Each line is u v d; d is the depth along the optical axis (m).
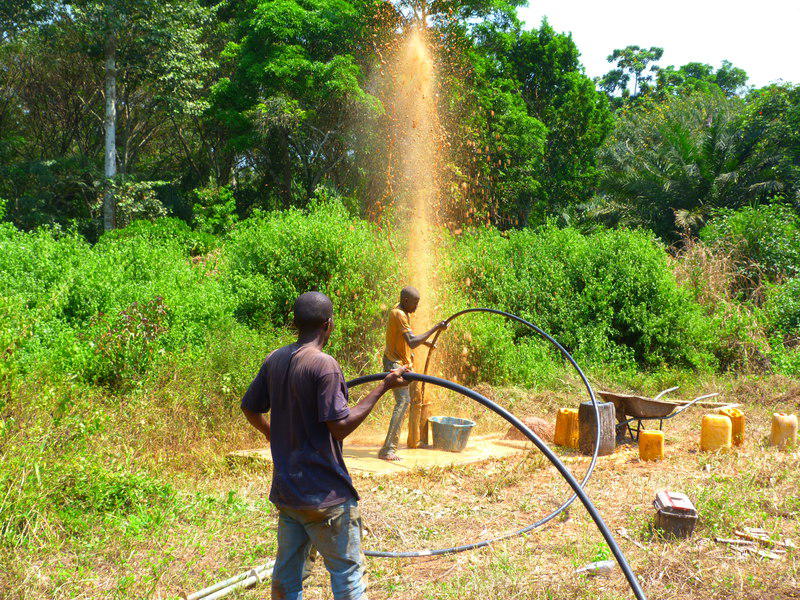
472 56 23.89
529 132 29.42
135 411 6.34
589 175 38.16
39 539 4.02
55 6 28.31
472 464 6.54
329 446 2.73
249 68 25.94
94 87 32.41
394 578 3.99
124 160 31.09
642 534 4.62
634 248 13.43
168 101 27.97
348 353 9.95
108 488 4.79
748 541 4.40
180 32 27.80
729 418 7.11
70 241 10.66
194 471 5.91
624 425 7.82
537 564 4.13
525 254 13.91
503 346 10.38
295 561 2.82
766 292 14.91
